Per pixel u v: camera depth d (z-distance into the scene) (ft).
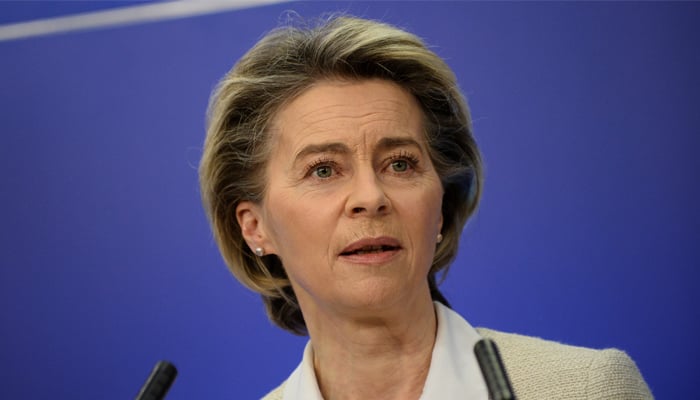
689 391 34.06
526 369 21.17
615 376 20.71
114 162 40.04
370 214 19.76
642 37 35.24
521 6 36.50
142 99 39.86
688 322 34.22
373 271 19.75
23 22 41.34
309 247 20.26
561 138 35.76
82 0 40.93
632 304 34.73
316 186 20.45
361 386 21.15
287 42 21.63
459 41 36.96
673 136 34.73
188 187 39.09
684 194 34.53
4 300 40.63
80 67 40.68
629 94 35.22
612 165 35.27
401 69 21.20
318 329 21.45
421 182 20.51
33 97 41.01
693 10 34.83
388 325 20.51
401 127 20.74
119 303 39.52
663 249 34.60
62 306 40.11
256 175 21.93
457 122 22.17
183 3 39.70
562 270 35.42
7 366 40.37
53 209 40.52
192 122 39.19
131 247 39.63
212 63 39.11
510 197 36.04
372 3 37.91
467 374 20.90
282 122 21.18
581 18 35.88
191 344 38.58
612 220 35.09
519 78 36.29
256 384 37.70
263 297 24.32
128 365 39.19
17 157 41.01
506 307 35.70
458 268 36.11
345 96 20.81
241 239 23.31
